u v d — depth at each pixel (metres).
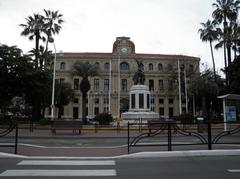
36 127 29.67
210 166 9.13
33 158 10.62
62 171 8.30
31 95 38.03
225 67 44.78
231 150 11.63
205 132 23.19
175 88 74.50
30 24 45.81
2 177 7.48
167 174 7.93
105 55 85.88
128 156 10.93
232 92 40.16
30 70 36.47
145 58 86.19
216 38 49.59
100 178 7.45
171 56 88.06
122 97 84.06
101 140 18.45
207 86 51.78
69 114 83.56
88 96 84.44
